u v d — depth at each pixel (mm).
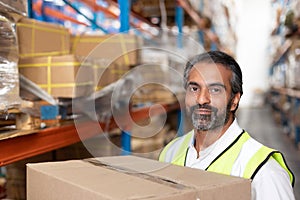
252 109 16266
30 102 1632
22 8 1548
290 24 6227
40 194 1024
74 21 3826
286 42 8711
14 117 1605
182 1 4004
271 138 8367
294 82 7934
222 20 7363
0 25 1442
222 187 910
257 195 1218
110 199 789
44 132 1648
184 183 924
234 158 1296
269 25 15164
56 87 1835
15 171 2256
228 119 1337
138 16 4250
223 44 8250
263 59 17750
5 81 1449
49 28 2123
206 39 5984
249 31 16812
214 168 1312
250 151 1280
